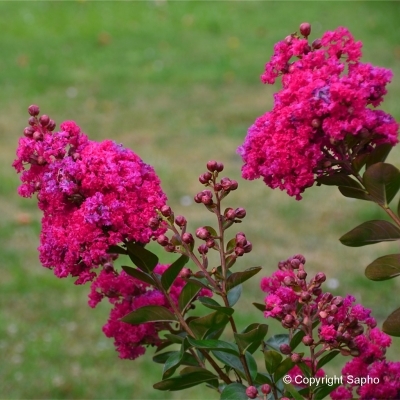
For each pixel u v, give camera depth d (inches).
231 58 441.4
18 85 403.2
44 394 179.3
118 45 468.1
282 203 269.0
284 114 59.2
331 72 59.9
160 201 63.2
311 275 221.6
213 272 64.4
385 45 446.0
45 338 198.7
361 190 63.7
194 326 65.9
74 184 62.9
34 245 243.8
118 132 344.8
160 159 309.4
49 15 522.3
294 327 62.0
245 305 205.9
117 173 62.5
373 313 202.1
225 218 65.1
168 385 68.2
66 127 64.9
